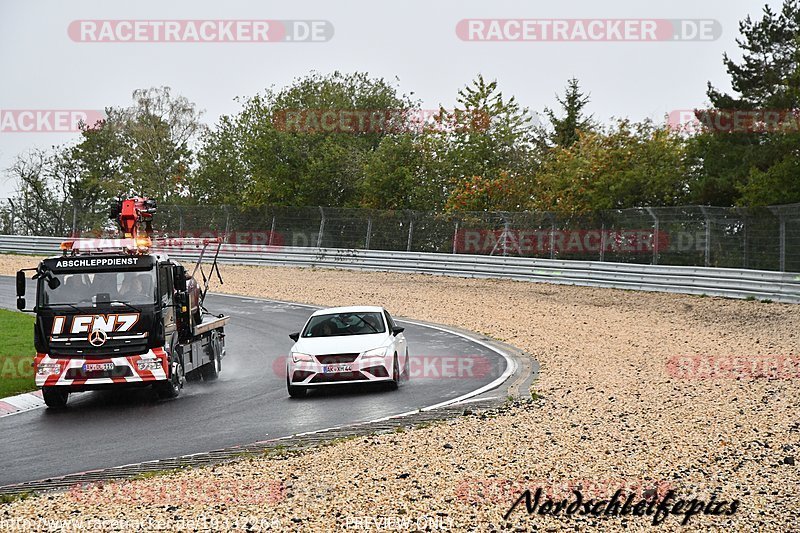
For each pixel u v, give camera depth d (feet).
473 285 268.41
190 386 139.13
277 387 132.77
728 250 227.20
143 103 507.30
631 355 151.74
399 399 117.70
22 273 123.65
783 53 316.19
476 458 80.18
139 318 122.11
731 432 90.07
